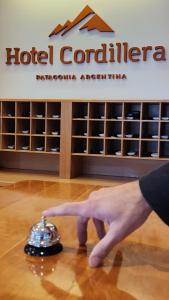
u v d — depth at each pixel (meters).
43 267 0.47
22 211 0.76
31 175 3.16
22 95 3.37
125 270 0.46
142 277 0.44
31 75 3.34
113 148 3.15
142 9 3.04
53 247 0.52
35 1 3.27
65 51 3.24
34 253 0.51
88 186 1.08
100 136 2.93
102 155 2.93
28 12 3.29
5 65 3.39
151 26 3.03
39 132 3.25
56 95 3.29
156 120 2.81
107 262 0.49
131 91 3.11
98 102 2.93
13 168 3.52
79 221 0.55
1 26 3.36
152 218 0.73
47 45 3.28
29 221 0.69
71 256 0.51
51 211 0.55
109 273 0.45
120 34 3.10
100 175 3.27
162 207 0.47
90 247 0.55
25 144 3.29
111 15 3.10
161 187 0.48
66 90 3.27
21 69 3.36
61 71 3.26
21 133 3.14
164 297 0.39
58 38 3.24
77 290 0.40
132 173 3.22
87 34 3.17
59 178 3.03
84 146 3.25
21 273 0.45
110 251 0.51
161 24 3.00
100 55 3.16
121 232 0.49
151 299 0.38
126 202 0.50
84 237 0.56
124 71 3.11
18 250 0.53
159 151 2.84
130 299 0.38
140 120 2.83
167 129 3.00
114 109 3.11
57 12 3.22
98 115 3.13
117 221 0.49
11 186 1.07
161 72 3.03
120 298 0.39
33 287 0.41
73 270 0.46
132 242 0.58
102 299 0.38
